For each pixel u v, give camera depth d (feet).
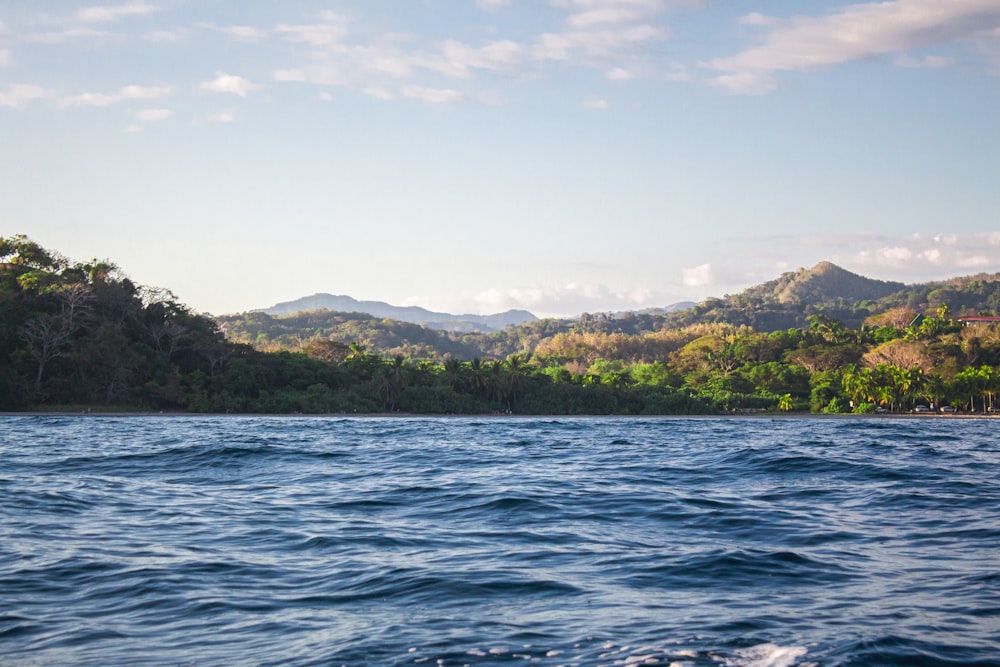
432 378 574.97
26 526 66.39
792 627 38.42
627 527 67.21
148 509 77.46
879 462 127.24
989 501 82.33
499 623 39.40
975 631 37.58
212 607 42.34
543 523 69.36
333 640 36.78
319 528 66.54
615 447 186.39
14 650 35.42
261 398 513.04
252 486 98.22
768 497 85.97
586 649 35.47
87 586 46.52
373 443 201.36
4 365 467.93
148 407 495.00
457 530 65.82
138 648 35.78
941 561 53.62
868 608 41.81
